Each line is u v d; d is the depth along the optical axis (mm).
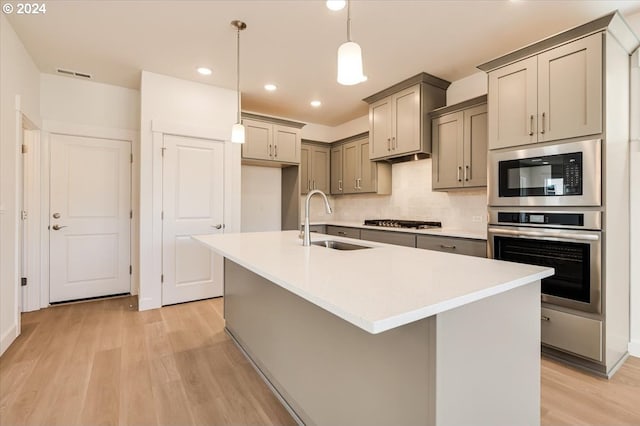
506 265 1436
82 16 2359
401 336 1081
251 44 2764
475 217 3400
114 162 3699
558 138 2182
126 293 3797
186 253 3561
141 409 1730
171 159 3461
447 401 1000
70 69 3244
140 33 2590
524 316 1313
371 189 4359
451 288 1051
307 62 3102
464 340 1051
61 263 3453
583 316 2113
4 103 2355
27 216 3246
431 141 3508
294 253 1741
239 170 3875
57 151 3406
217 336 2686
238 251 1803
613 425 1604
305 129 5211
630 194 2270
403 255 1690
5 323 2393
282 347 1837
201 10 2295
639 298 2270
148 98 3318
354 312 825
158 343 2537
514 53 2381
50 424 1597
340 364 1374
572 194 2121
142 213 3303
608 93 2010
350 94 3959
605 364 2033
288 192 4777
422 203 3996
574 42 2109
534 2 2193
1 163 2318
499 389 1201
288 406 1772
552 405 1761
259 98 4098
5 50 2369
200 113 3600
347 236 4273
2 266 2340
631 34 2123
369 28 2516
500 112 2508
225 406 1778
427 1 2184
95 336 2652
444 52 2904
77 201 3518
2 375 2037
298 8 2270
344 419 1351
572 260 2148
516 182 2416
